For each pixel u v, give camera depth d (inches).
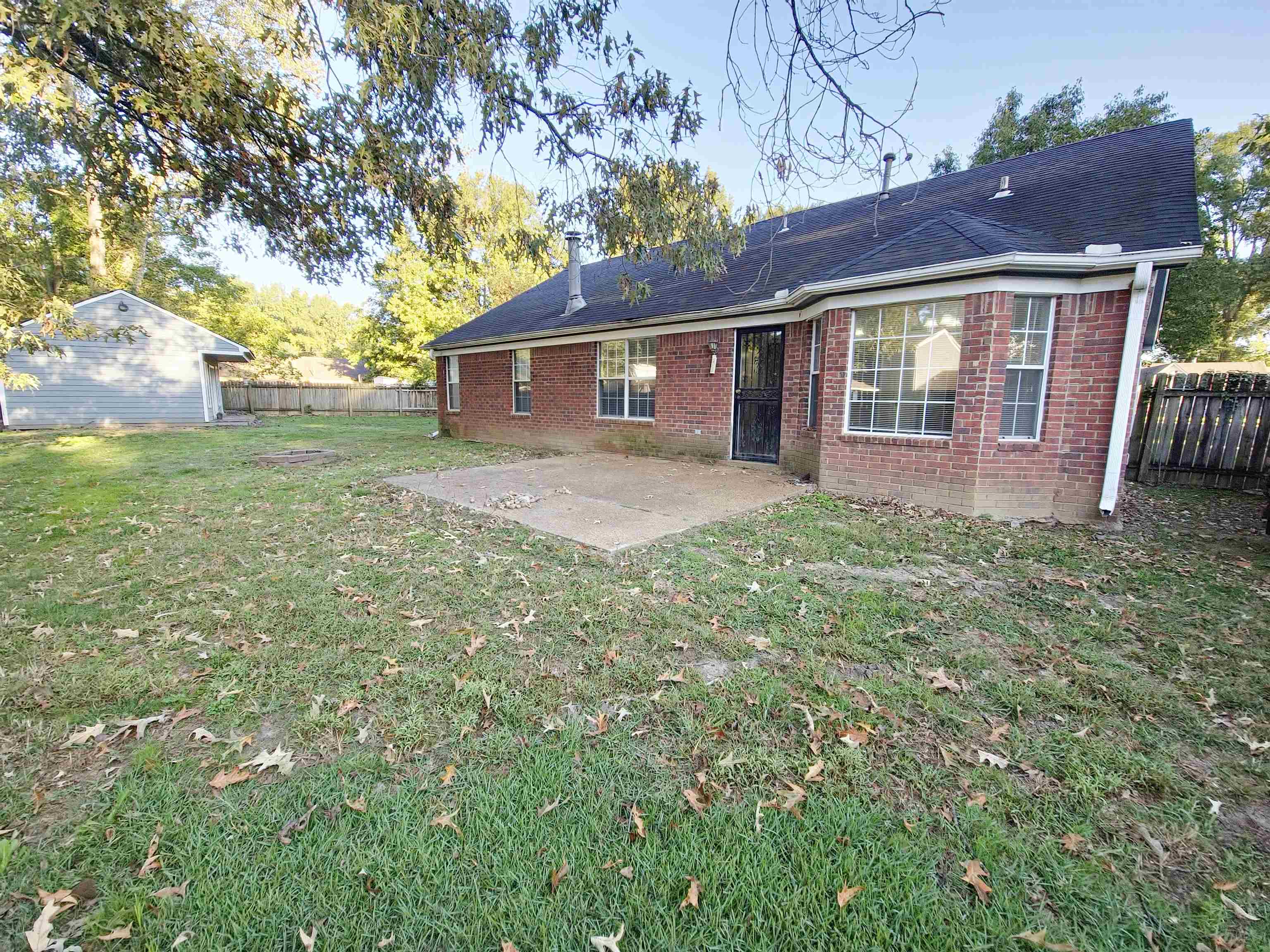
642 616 130.0
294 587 147.2
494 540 189.9
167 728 88.3
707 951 54.5
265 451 437.7
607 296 471.8
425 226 183.2
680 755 82.7
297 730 87.8
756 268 371.6
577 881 61.7
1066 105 623.2
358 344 1246.9
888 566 166.9
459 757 81.7
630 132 152.3
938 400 238.5
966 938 56.0
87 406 659.4
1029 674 107.2
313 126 153.6
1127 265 203.5
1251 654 115.8
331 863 63.6
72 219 617.6
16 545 183.5
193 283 978.1
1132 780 79.0
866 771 79.5
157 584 149.3
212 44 129.9
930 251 234.7
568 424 458.0
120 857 63.9
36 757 80.7
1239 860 66.1
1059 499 229.0
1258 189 629.6
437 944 54.8
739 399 356.5
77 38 122.6
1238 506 265.6
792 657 111.9
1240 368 385.7
